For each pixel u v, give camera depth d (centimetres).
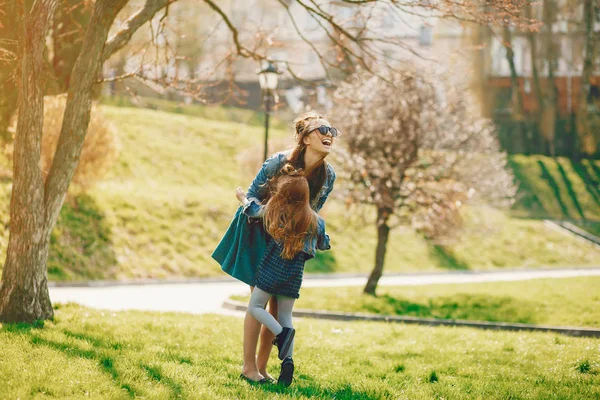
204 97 1071
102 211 2069
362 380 525
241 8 4041
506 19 895
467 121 1722
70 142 754
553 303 1495
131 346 598
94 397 398
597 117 4600
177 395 414
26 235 734
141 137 3083
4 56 874
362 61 1031
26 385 411
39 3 723
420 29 1021
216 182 2977
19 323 696
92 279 1795
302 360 630
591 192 4238
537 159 4556
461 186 1664
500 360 668
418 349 738
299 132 469
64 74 1391
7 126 1830
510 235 3238
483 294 1669
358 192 1661
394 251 2772
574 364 628
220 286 1931
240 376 482
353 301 1581
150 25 964
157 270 1992
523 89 4553
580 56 4509
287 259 455
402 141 1653
